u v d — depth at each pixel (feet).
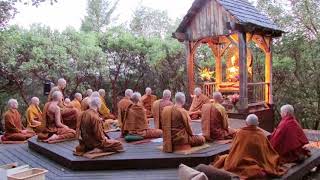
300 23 52.80
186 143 23.67
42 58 44.83
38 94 47.39
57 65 45.83
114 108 52.95
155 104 29.86
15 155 26.18
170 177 20.18
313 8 51.96
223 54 47.06
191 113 37.42
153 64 52.85
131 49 52.49
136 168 22.03
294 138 22.44
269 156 20.06
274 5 55.21
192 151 23.15
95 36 52.95
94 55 48.62
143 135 27.61
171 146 23.34
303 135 22.80
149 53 52.90
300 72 51.29
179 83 54.24
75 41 49.42
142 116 28.02
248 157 19.61
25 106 47.42
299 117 52.42
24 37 45.39
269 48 42.50
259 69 53.06
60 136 27.61
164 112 23.58
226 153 24.07
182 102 23.98
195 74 54.65
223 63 50.52
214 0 40.06
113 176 20.49
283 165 21.71
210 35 40.81
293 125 22.70
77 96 35.22
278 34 43.19
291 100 52.21
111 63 52.95
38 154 26.37
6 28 43.68
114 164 21.85
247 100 38.65
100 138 22.85
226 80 46.26
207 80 47.75
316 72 49.65
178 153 23.12
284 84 52.49
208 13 40.86
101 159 21.83
